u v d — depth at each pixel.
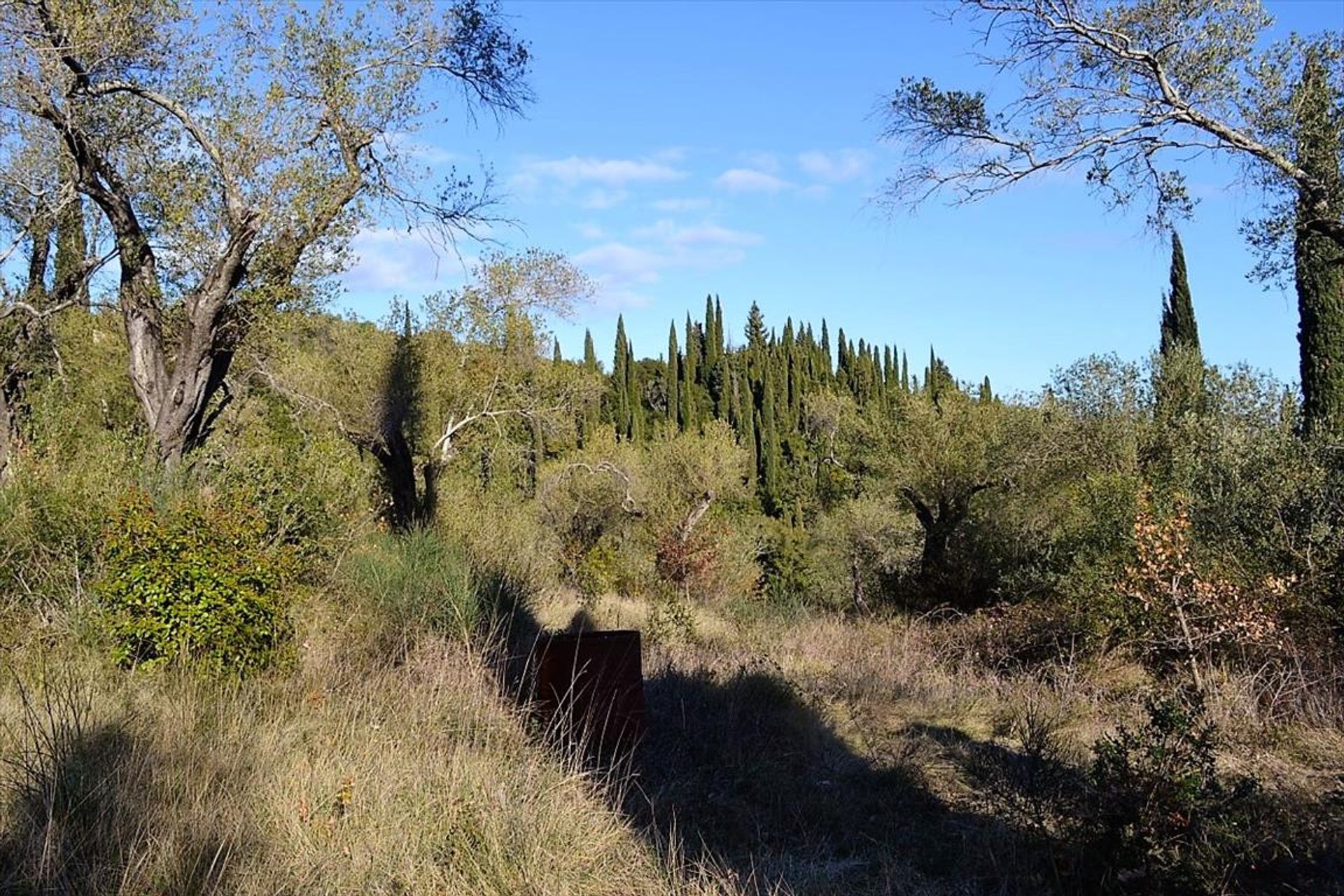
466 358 20.05
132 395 15.04
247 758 5.24
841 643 12.34
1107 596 10.45
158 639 6.61
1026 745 6.15
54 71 10.23
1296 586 9.17
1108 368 18.77
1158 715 5.24
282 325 11.47
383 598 8.78
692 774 6.44
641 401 68.69
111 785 4.65
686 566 21.66
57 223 12.48
